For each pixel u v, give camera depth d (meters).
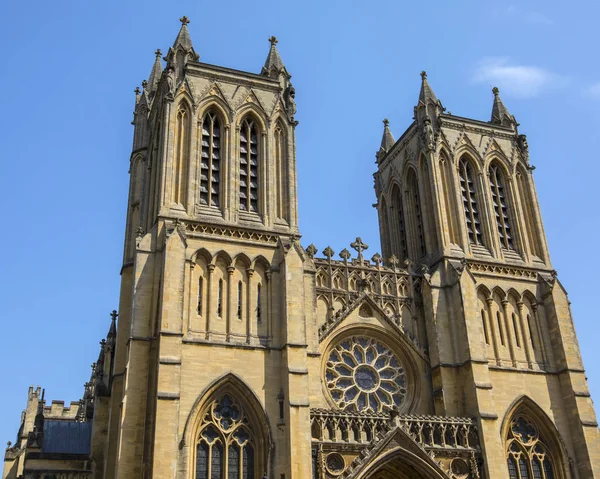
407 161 95.38
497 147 93.31
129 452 61.03
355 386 74.38
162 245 69.44
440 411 74.75
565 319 83.44
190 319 67.56
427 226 87.56
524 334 82.50
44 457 79.12
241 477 63.41
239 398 66.38
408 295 82.00
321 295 77.75
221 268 71.50
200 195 75.19
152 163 82.62
